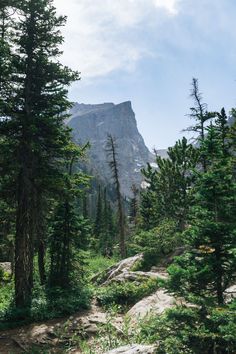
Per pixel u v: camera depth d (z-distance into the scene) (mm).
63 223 22406
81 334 14883
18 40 19344
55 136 19219
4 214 21203
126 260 28766
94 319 16297
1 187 19094
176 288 7668
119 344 12070
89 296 20422
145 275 22031
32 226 19219
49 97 19875
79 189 20391
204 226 7762
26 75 19438
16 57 19266
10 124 18250
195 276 7562
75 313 18094
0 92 18859
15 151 18625
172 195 27891
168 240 27531
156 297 16922
